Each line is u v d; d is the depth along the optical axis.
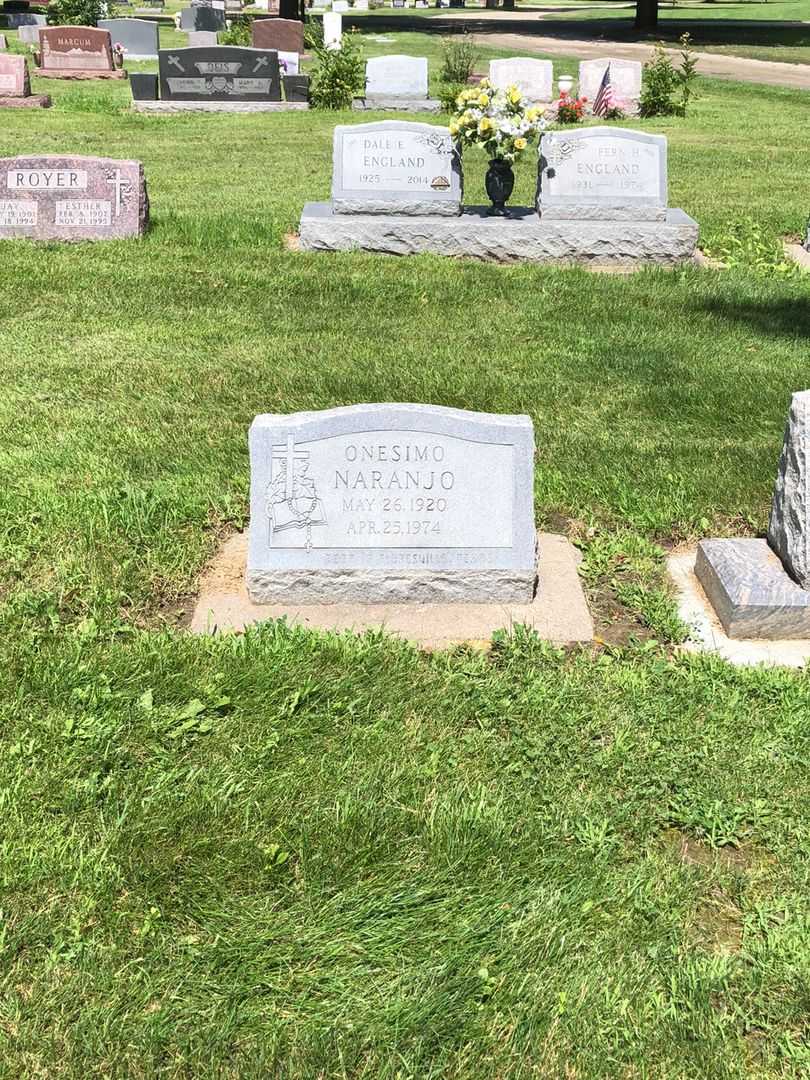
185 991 1.23
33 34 14.27
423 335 3.57
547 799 1.53
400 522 1.97
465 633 1.95
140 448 2.64
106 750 1.59
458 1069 1.16
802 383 3.18
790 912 1.36
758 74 12.74
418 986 1.24
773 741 1.66
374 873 1.40
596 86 9.71
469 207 4.99
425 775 1.57
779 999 1.24
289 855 1.42
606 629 2.01
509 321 3.73
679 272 4.38
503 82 9.63
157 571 2.12
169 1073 1.15
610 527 2.37
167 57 9.17
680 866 1.42
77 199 4.60
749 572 2.02
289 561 1.98
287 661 1.80
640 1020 1.21
